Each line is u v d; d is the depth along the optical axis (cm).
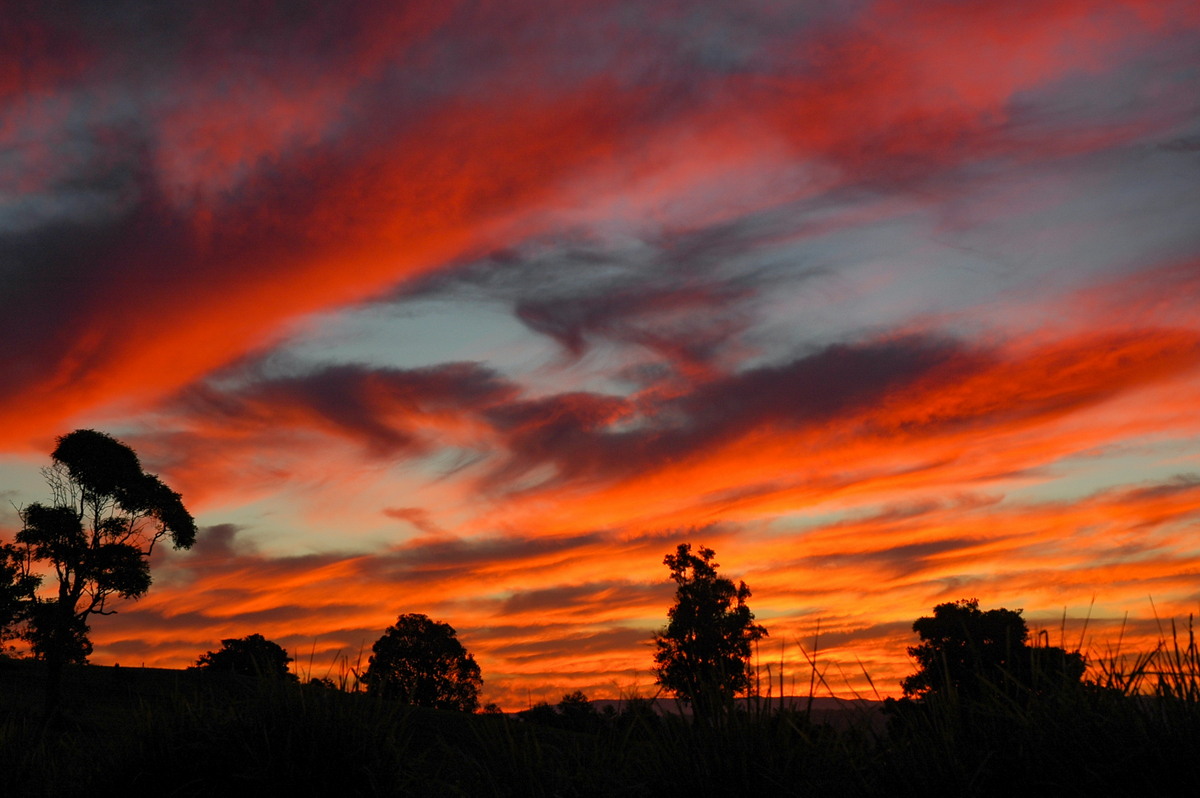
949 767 378
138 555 3772
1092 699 382
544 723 509
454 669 4672
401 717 576
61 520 3594
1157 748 347
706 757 425
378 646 1991
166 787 539
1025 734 375
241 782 525
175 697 606
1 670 3388
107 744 598
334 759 527
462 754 505
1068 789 357
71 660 3350
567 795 448
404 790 499
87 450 3684
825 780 407
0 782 584
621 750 468
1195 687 362
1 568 3447
